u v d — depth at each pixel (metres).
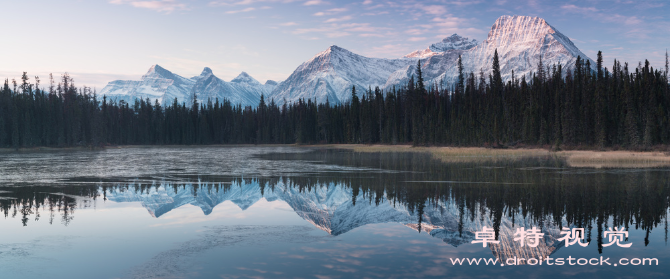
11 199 25.09
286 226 17.62
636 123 70.38
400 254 13.59
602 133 73.62
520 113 92.44
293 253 13.69
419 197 24.81
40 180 34.72
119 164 52.31
